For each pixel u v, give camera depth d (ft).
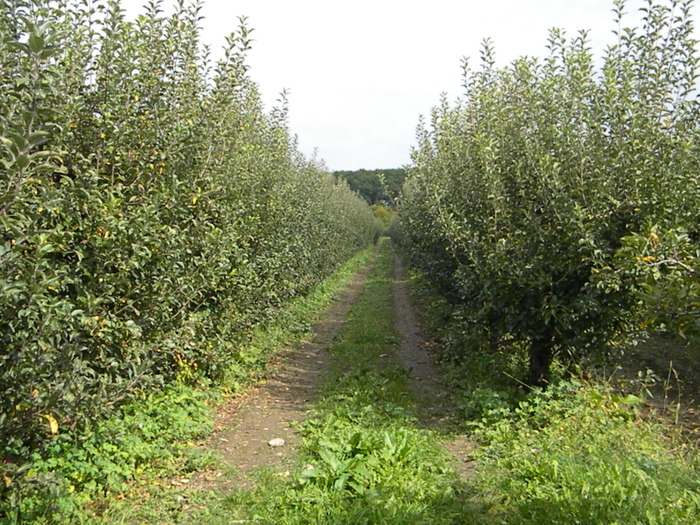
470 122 33.37
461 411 24.82
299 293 55.52
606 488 14.64
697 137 22.12
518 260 23.54
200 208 23.08
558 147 23.56
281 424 23.77
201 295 23.85
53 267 14.89
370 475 16.69
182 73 21.83
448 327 37.52
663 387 28.37
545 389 25.03
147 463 17.80
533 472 16.66
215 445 20.90
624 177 22.33
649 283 14.20
